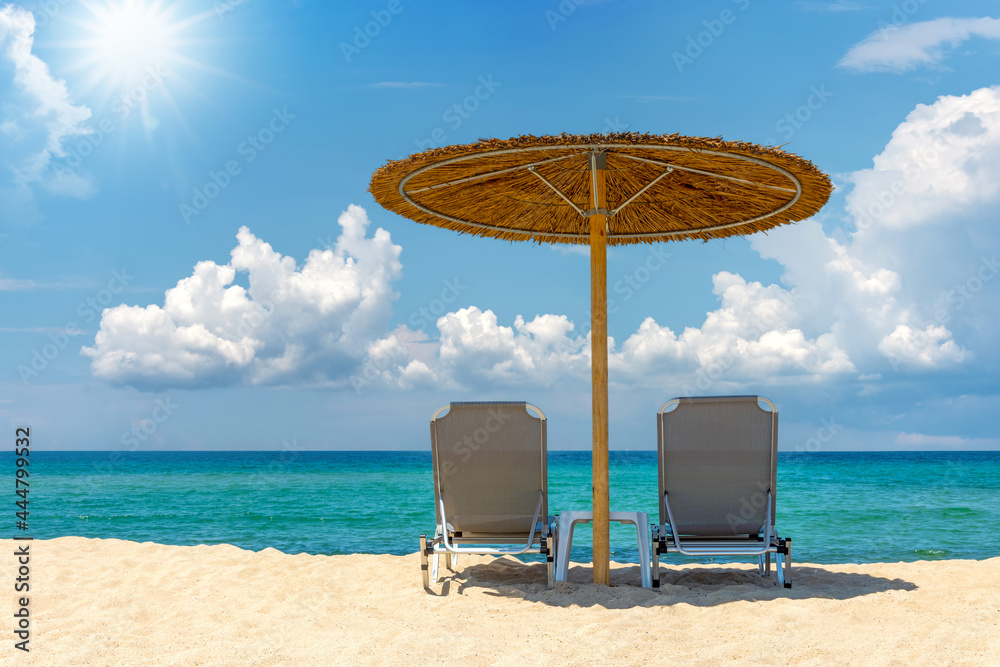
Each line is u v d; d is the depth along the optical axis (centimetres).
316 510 1677
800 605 364
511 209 540
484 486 450
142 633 332
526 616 358
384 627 339
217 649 299
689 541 454
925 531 1166
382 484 2722
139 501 1955
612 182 515
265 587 438
